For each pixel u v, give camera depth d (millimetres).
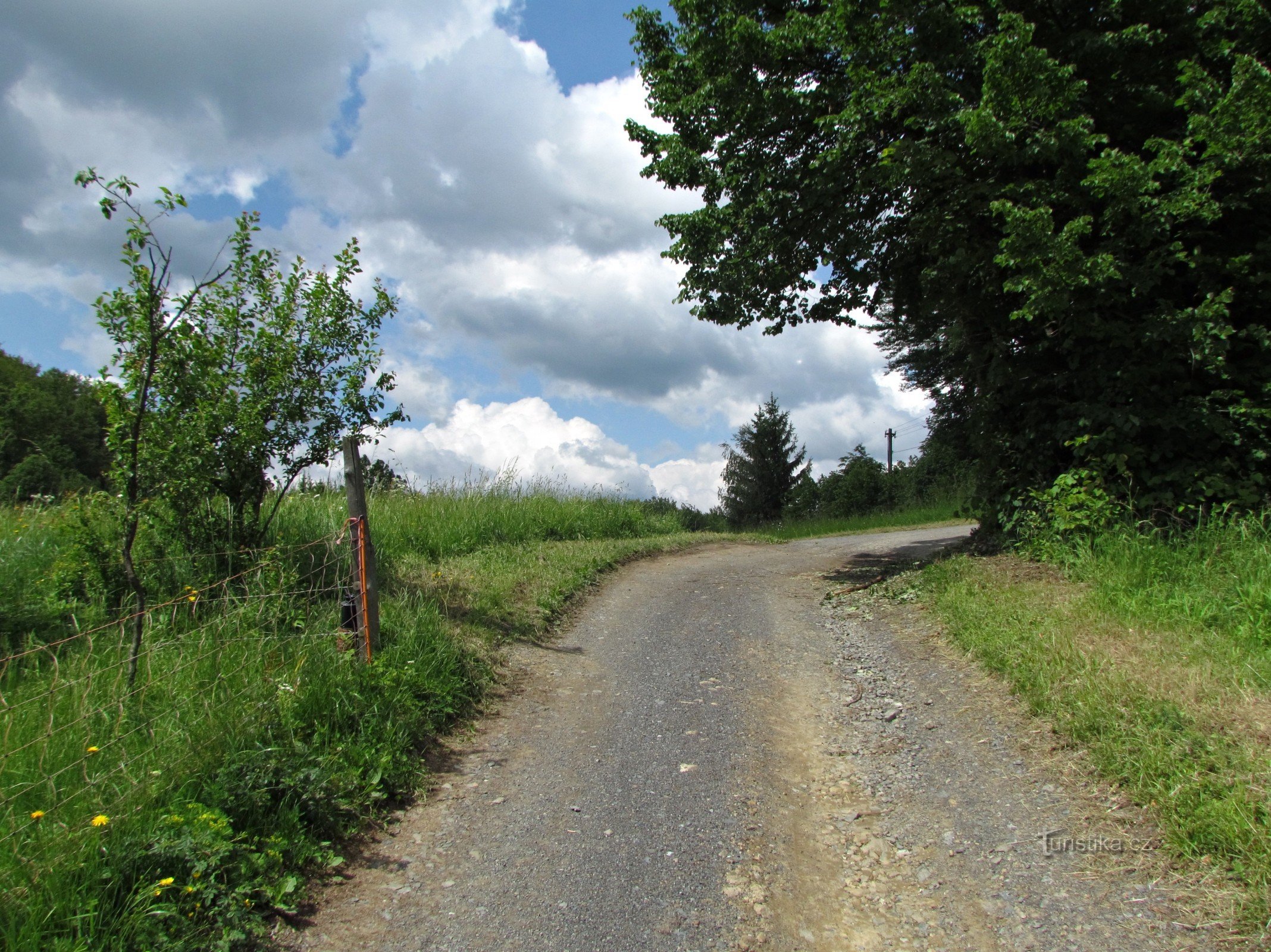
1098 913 3244
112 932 2898
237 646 5035
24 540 6523
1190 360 8133
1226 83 8891
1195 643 5328
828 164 9477
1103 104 9172
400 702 5109
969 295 9758
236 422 6184
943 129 8914
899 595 8695
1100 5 9023
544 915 3449
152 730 4004
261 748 4176
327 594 6453
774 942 3287
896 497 33938
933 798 4352
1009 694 5332
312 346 6668
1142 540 7387
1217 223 8805
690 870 3799
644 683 6441
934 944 3236
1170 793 3750
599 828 4191
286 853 3666
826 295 12305
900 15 8961
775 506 45938
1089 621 6043
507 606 7875
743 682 6449
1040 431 9180
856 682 6324
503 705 5863
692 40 10320
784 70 10453
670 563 12852
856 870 3807
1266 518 7473
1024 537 8773
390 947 3225
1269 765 3744
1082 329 8414
